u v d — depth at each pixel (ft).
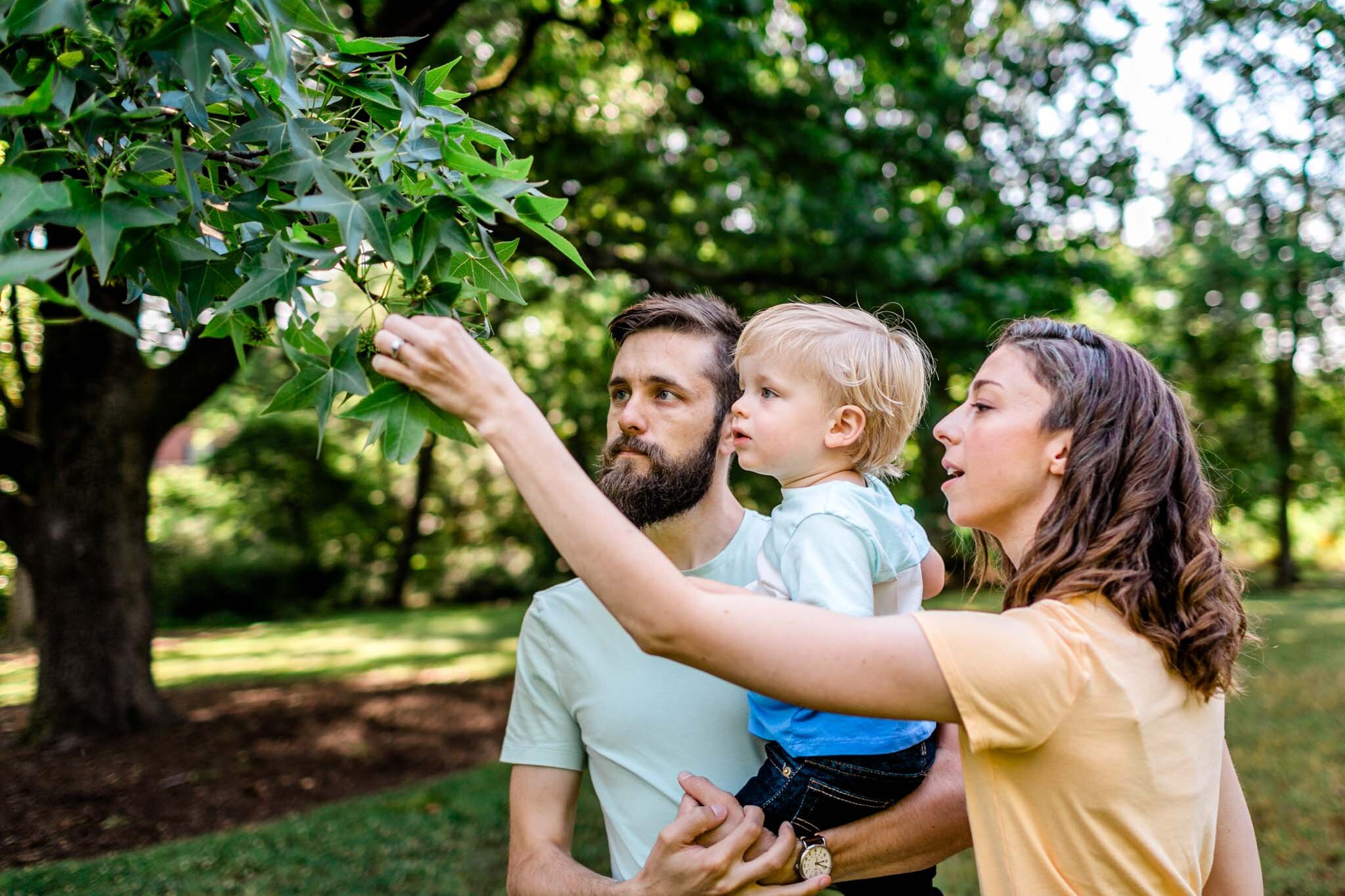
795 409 5.01
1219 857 4.25
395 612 61.52
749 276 28.43
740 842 4.32
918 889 4.93
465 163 3.65
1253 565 71.67
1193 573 3.67
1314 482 62.95
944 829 4.61
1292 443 61.62
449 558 69.51
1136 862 3.45
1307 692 24.29
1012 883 3.45
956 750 5.03
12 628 40.01
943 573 5.81
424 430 3.46
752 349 5.16
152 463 22.18
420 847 14.98
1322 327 55.98
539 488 3.34
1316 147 26.32
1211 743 3.78
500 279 3.97
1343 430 63.93
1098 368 3.92
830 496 4.77
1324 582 66.13
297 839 15.37
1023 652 3.37
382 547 67.77
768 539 5.08
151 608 22.36
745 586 5.47
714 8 22.22
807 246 29.25
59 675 21.16
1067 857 3.45
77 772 18.85
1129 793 3.42
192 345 21.68
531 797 5.43
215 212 3.81
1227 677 3.74
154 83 3.58
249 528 63.82
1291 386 59.82
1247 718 21.66
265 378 28.27
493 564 69.05
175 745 20.92
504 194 3.56
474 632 47.75
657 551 3.38
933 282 28.14
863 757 4.58
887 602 4.90
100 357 20.77
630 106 30.55
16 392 23.22
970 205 29.14
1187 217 35.73
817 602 4.36
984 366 4.21
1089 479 3.75
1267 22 24.30
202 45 3.29
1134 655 3.56
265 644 44.06
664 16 23.63
